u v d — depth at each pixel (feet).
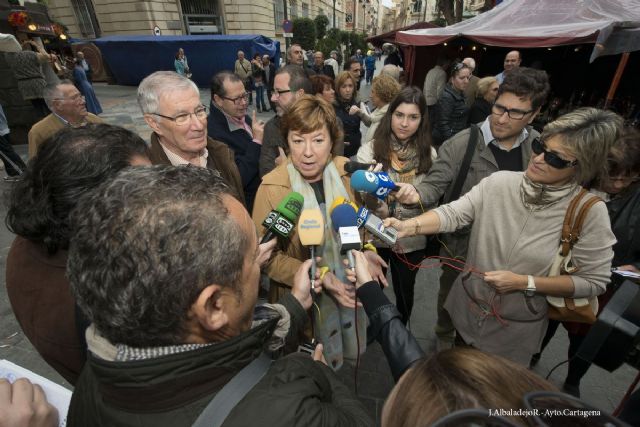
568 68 22.41
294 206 4.41
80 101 9.72
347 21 134.72
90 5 55.36
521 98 5.19
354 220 4.18
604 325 2.91
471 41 19.80
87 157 2.60
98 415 1.79
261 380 1.83
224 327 1.96
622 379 6.61
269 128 7.91
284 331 2.88
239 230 1.80
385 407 1.62
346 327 5.51
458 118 14.84
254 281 2.02
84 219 1.68
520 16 18.93
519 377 1.45
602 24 14.23
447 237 6.40
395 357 2.74
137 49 46.37
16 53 18.67
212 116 7.87
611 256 3.86
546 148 3.65
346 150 12.07
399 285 7.18
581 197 3.86
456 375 1.45
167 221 1.58
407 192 5.13
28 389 2.33
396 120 6.28
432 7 146.30
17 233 2.56
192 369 1.61
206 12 56.75
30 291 2.69
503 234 4.31
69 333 2.59
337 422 1.84
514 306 4.51
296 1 82.64
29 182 2.56
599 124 3.37
